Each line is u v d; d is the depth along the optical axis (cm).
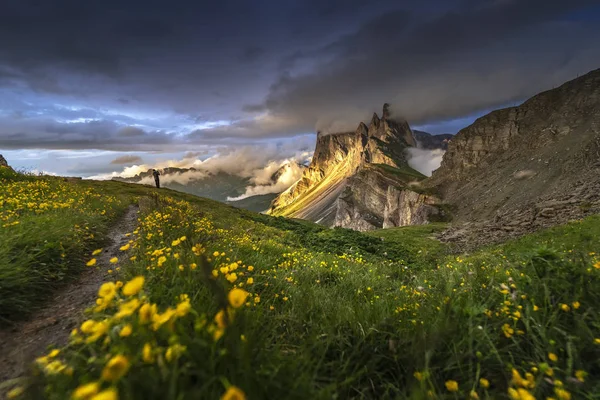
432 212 15388
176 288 341
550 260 378
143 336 194
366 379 273
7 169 2070
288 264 800
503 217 5462
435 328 294
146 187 6109
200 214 1980
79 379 188
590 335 259
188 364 173
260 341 256
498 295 376
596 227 1714
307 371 228
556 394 198
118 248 891
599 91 14700
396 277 1016
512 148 16575
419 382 223
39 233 680
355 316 381
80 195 1769
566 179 9862
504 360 262
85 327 186
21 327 410
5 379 295
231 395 111
